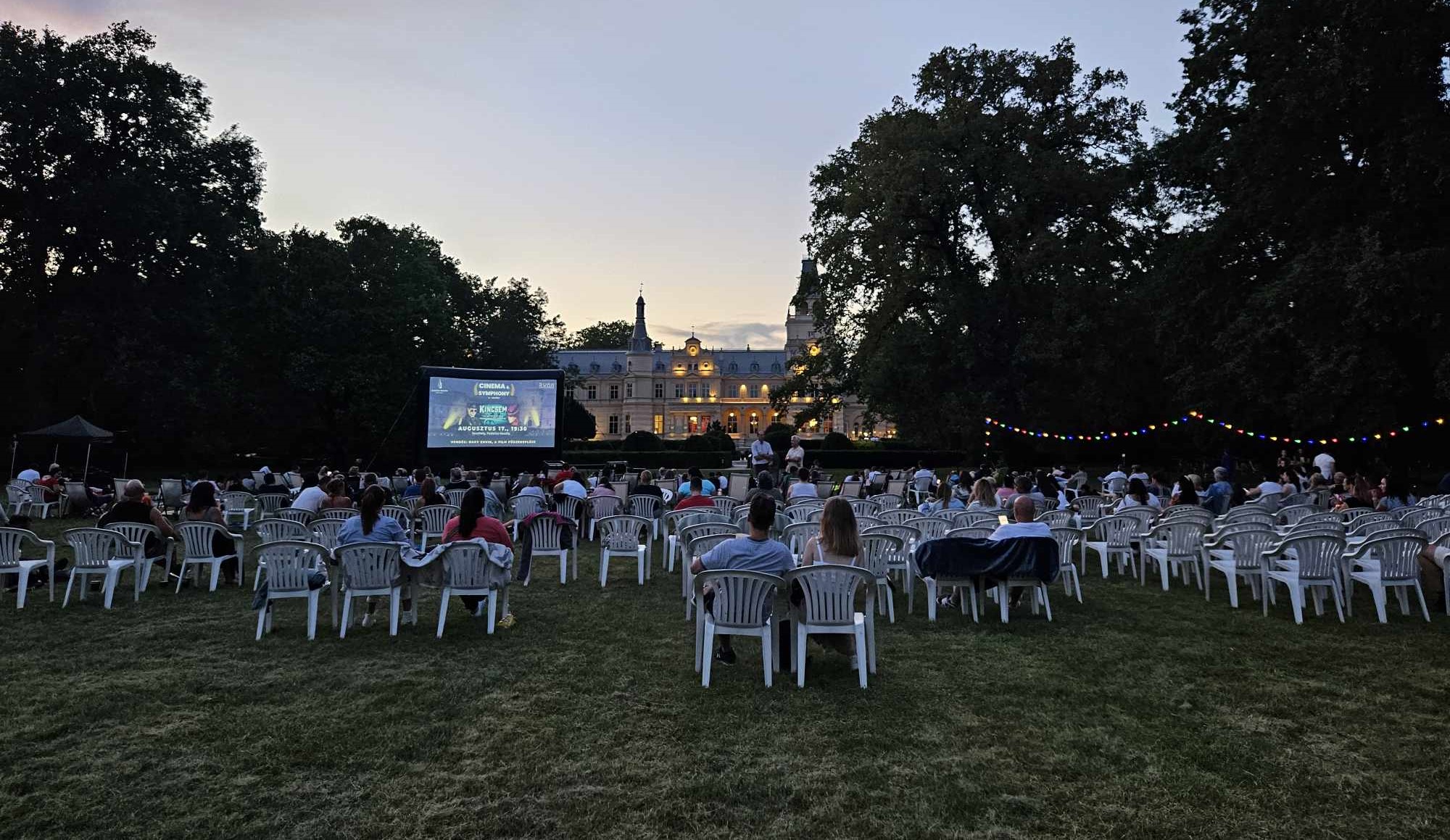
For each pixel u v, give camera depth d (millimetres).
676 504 12891
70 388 31469
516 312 48750
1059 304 25266
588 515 13844
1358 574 7637
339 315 34875
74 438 21391
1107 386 26891
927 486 17781
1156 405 30547
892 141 27344
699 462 46656
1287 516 10938
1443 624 7371
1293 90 19156
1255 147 20859
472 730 4746
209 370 32906
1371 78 18000
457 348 40281
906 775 4117
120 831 3520
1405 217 18703
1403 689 5477
